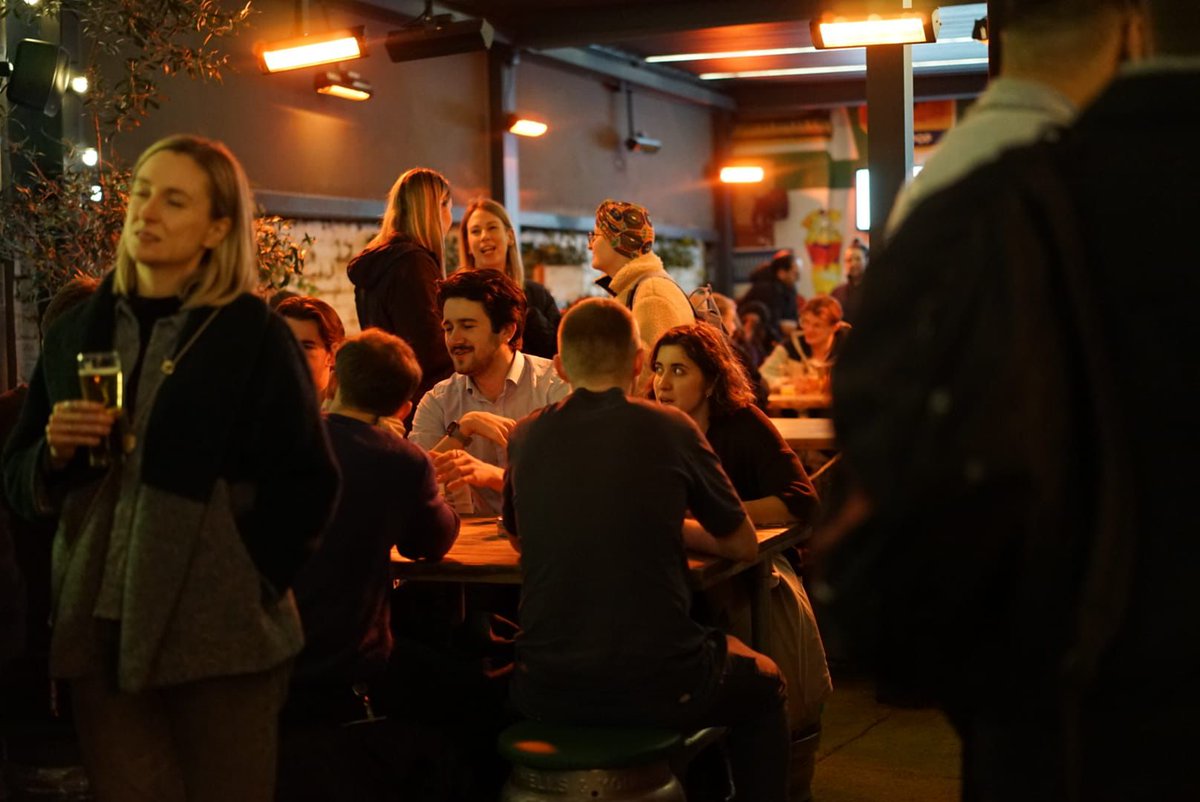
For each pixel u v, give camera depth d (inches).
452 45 302.0
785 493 136.6
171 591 81.7
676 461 110.0
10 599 119.8
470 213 207.9
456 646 143.9
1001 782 54.7
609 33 407.5
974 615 51.8
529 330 209.5
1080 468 50.1
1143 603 49.3
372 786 113.1
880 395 51.4
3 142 210.8
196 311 85.0
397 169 382.0
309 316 145.5
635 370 117.9
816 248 621.3
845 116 613.9
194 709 84.7
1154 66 52.4
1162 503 49.4
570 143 477.4
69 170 208.2
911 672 54.0
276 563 85.0
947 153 59.1
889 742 169.5
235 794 85.4
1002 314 49.6
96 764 85.8
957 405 49.6
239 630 83.5
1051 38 59.0
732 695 113.0
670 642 108.0
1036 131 57.3
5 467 91.4
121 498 83.5
